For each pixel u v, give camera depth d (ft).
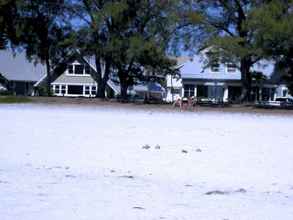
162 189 33.45
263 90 231.30
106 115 119.24
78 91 260.42
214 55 168.55
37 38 201.05
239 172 41.47
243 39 166.40
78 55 201.77
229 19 181.16
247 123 106.01
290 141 68.18
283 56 173.78
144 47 178.29
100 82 205.46
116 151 52.42
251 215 27.04
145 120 104.73
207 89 234.58
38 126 80.33
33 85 271.28
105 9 181.88
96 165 43.11
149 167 42.80
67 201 29.12
